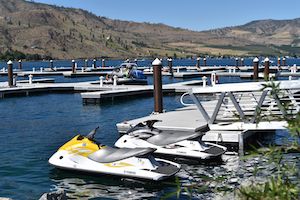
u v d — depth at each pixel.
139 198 10.03
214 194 9.59
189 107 21.44
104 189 10.67
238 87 14.65
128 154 11.30
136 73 46.88
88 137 12.41
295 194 2.66
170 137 13.55
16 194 10.25
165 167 11.24
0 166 12.74
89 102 31.41
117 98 33.72
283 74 42.81
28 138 17.56
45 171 12.23
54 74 68.38
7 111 27.19
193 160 13.14
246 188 2.82
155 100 20.33
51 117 24.30
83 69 76.25
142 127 14.15
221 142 14.68
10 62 39.53
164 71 64.12
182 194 9.96
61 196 8.47
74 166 11.73
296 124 2.69
